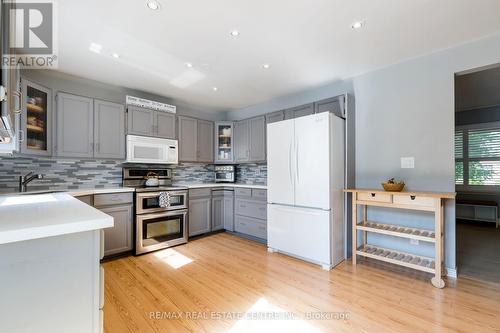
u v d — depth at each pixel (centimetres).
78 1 175
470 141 529
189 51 253
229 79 331
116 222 303
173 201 356
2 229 79
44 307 87
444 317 182
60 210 117
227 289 225
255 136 426
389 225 287
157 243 333
